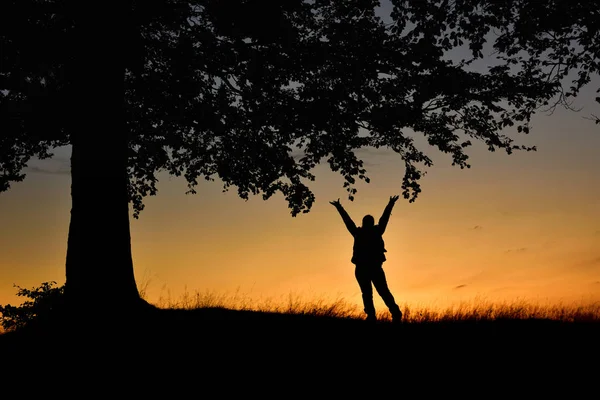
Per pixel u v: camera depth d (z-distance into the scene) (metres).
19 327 10.73
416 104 12.87
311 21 13.90
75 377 7.62
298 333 9.38
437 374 7.18
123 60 11.56
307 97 13.06
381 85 12.89
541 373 7.18
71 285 11.09
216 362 7.83
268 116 13.08
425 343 8.74
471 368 7.42
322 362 7.73
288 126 13.16
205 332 9.45
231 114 13.09
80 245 11.16
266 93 13.35
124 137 11.76
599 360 7.76
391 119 12.82
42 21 11.20
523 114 13.63
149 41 12.27
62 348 9.00
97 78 11.30
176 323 10.18
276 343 8.71
